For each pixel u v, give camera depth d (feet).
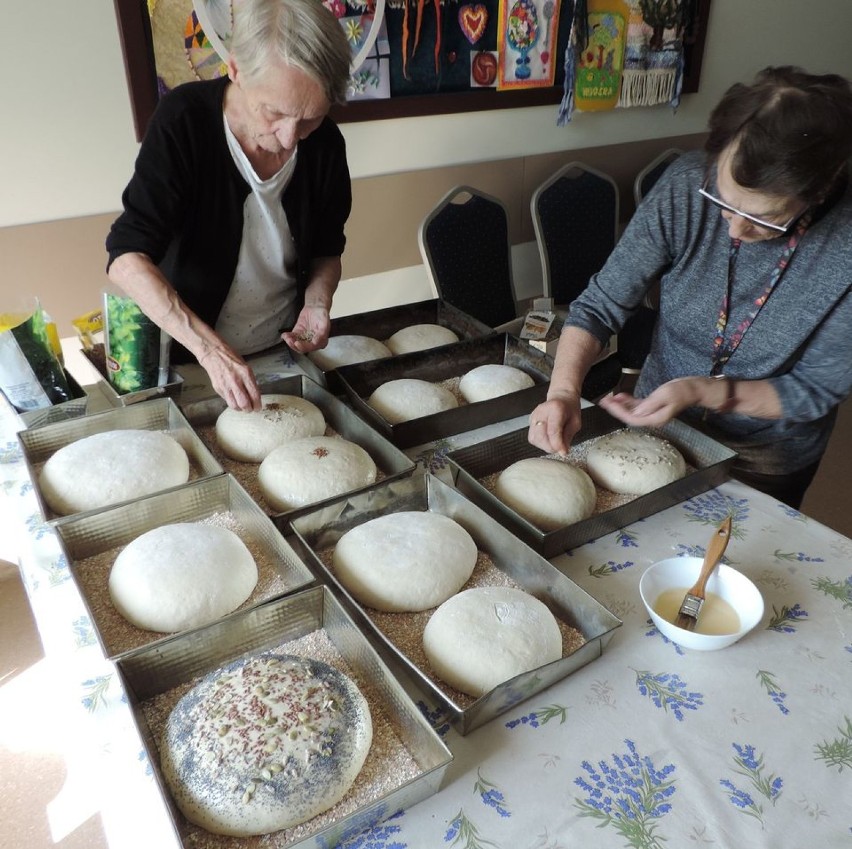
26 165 6.38
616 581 3.39
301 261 5.27
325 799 2.37
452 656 2.91
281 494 3.94
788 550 3.59
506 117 9.21
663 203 4.03
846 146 2.75
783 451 4.58
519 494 3.89
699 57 10.43
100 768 2.50
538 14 8.68
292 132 3.95
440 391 5.06
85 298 7.11
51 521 3.50
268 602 2.90
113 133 6.68
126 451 4.01
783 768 2.50
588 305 4.52
